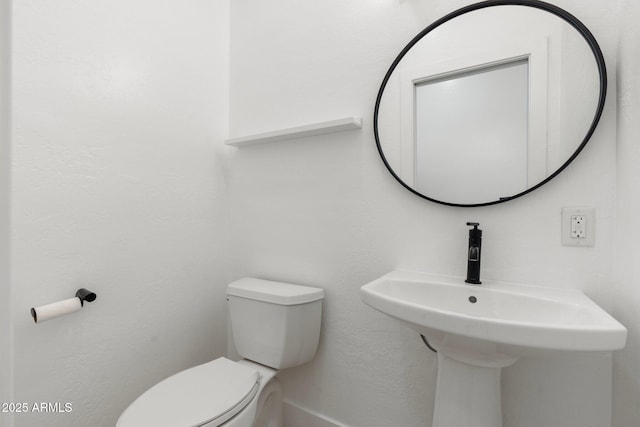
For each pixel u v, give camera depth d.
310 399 1.37
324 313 1.33
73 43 1.05
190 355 1.45
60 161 1.01
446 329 0.69
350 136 1.28
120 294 1.18
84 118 1.08
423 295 0.99
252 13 1.59
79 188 1.06
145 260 1.27
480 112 1.01
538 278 0.94
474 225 0.97
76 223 1.05
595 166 0.87
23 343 0.93
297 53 1.44
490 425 0.82
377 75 1.22
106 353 1.13
